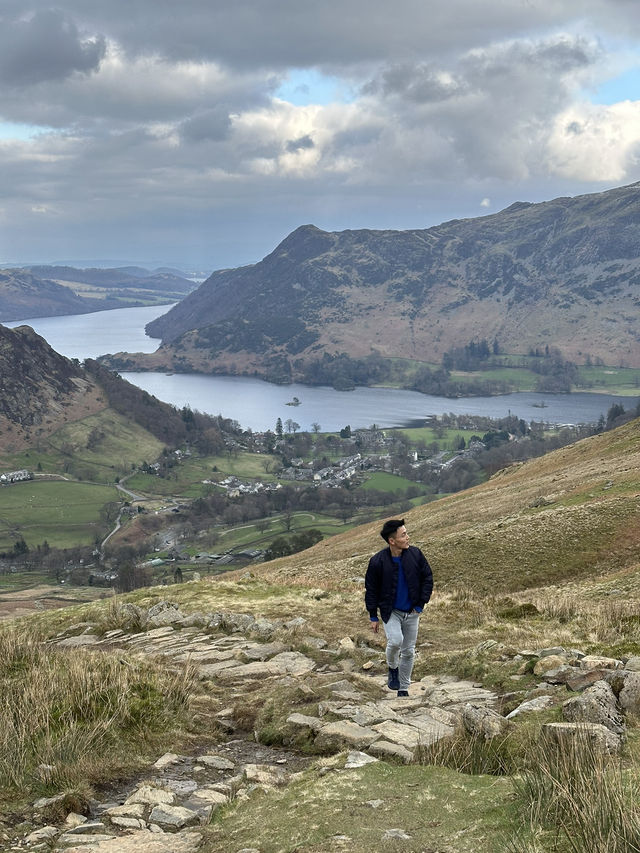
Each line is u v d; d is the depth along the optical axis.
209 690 11.29
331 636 16.09
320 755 8.23
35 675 9.84
